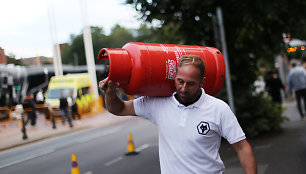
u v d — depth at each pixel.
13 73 22.50
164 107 2.43
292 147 7.21
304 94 11.17
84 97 22.38
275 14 7.86
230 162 6.62
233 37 8.58
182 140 2.32
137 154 8.88
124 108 2.64
